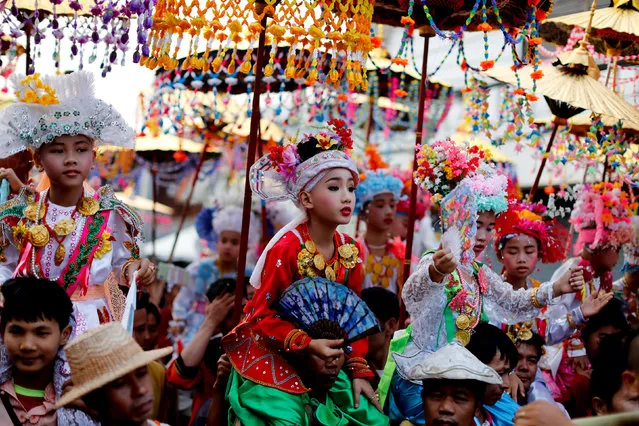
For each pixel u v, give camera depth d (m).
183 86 8.34
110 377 3.99
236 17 5.31
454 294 5.64
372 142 10.91
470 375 4.79
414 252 9.48
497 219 6.40
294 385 5.27
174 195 12.77
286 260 5.33
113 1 5.05
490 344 5.52
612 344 4.95
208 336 6.30
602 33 7.51
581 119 8.17
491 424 5.53
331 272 5.46
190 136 10.21
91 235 5.30
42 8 6.29
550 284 5.96
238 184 10.59
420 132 6.66
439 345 5.61
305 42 5.33
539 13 6.23
